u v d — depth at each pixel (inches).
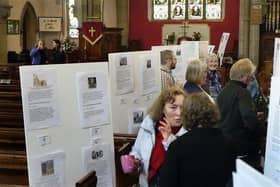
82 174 134.3
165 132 128.3
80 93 131.6
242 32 715.4
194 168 98.7
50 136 126.1
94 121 135.9
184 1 774.5
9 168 149.0
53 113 125.7
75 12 690.2
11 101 275.3
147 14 784.9
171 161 100.3
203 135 100.3
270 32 702.5
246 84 177.5
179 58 241.3
